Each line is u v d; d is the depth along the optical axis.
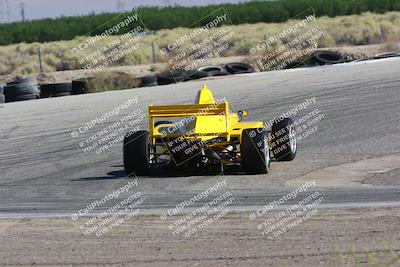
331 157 36.53
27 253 20.69
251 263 18.47
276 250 19.53
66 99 72.94
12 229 23.92
